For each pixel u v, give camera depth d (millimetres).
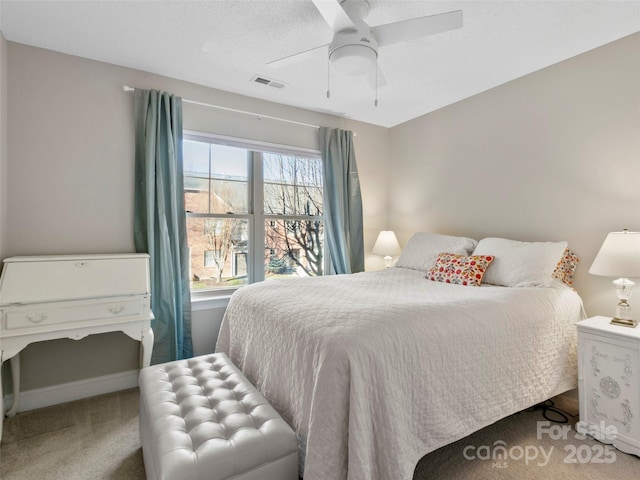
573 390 2215
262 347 1757
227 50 2248
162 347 2475
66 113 2266
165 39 2115
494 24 1954
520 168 2654
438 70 2531
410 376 1330
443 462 1598
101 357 2369
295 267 3424
